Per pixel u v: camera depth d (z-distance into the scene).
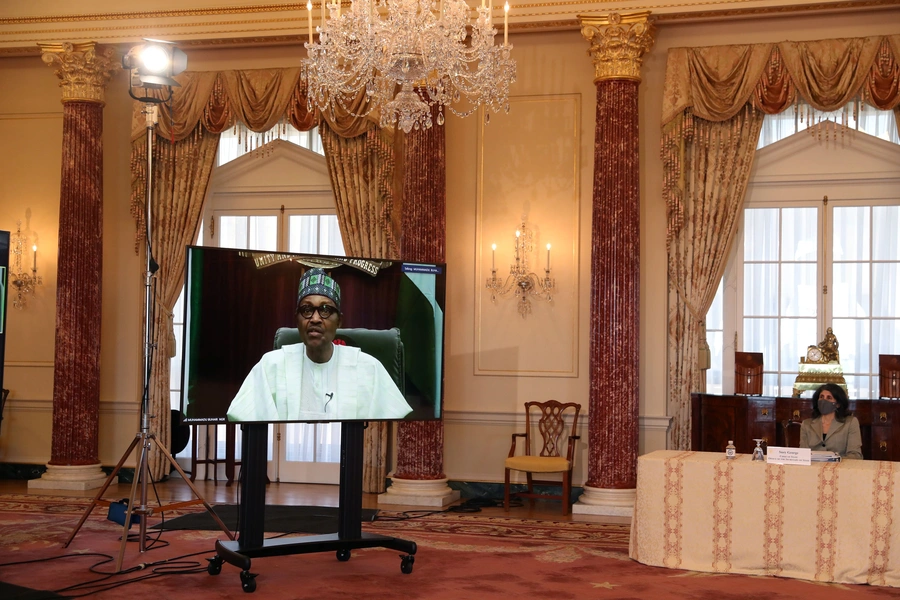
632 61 8.27
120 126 9.85
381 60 5.79
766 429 7.86
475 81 6.04
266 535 6.87
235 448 9.59
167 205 9.60
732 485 5.83
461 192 9.05
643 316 8.66
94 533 6.82
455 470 8.96
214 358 5.64
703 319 8.49
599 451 8.12
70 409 9.19
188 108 9.41
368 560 6.07
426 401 6.39
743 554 5.79
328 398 5.96
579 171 8.80
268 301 5.84
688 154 8.55
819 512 5.67
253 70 9.36
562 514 7.99
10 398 9.91
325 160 9.70
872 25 8.20
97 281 9.34
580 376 8.73
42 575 5.51
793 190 8.66
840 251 8.56
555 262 8.84
